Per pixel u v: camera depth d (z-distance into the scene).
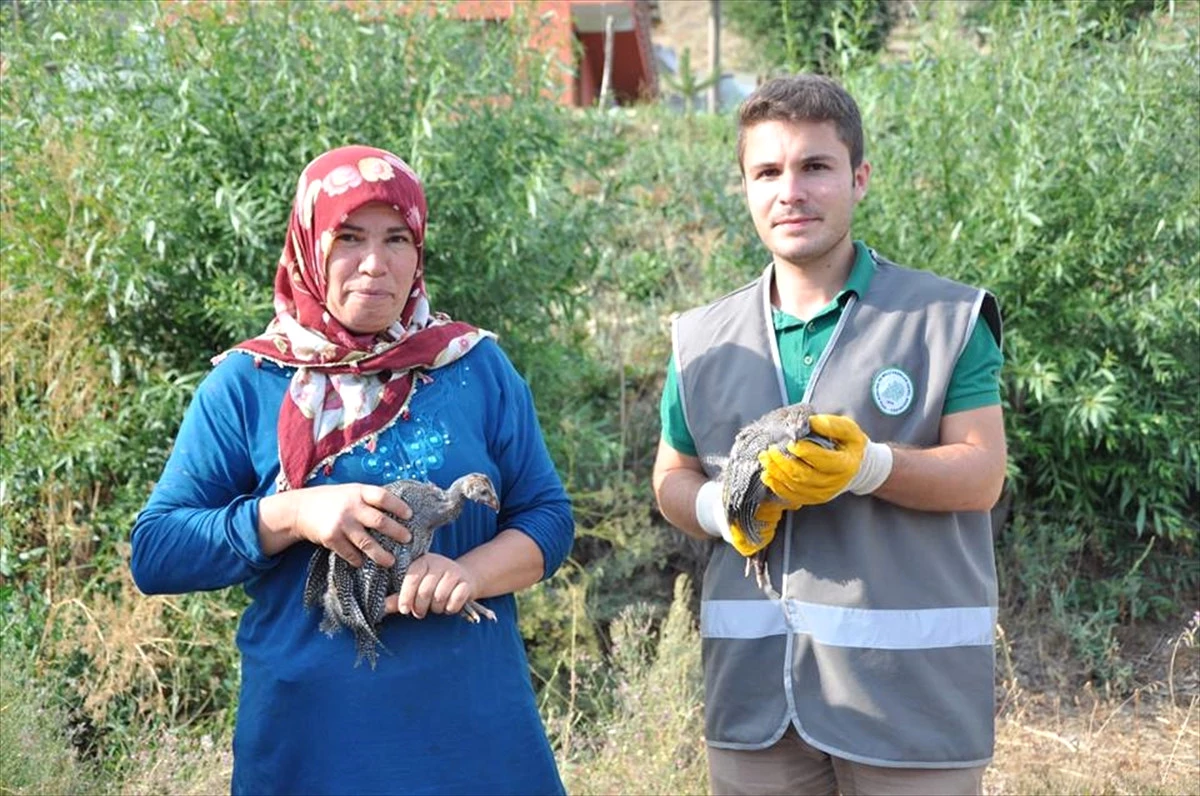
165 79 4.89
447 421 2.58
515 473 2.73
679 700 4.33
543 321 5.49
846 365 2.78
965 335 2.72
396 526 2.39
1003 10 5.91
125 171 4.71
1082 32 5.81
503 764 2.54
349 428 2.51
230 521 2.44
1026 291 5.54
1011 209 5.34
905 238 5.56
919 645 2.69
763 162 2.77
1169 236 5.49
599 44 14.84
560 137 5.36
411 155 4.79
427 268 5.07
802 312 2.88
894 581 2.71
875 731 2.68
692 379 2.95
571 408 5.79
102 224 5.03
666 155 7.84
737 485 2.62
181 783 4.00
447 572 2.45
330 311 2.55
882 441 2.74
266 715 2.50
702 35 26.55
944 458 2.64
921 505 2.66
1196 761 4.58
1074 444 5.60
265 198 4.77
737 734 2.84
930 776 2.69
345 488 2.40
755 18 16.09
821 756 2.82
